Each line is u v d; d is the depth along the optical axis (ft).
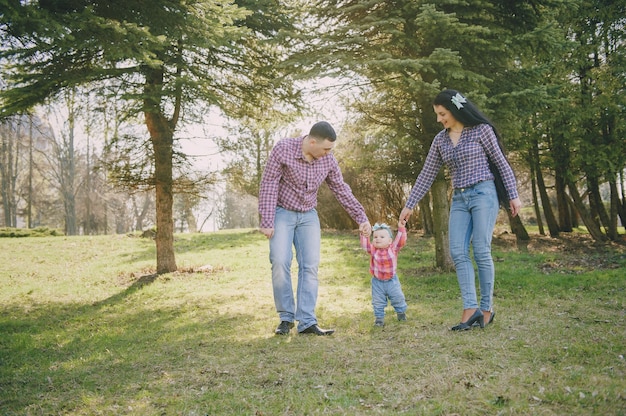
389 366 10.25
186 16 19.65
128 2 19.10
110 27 16.43
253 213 143.95
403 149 28.27
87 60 24.68
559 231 57.72
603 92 41.81
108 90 26.23
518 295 19.19
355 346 12.08
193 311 19.47
